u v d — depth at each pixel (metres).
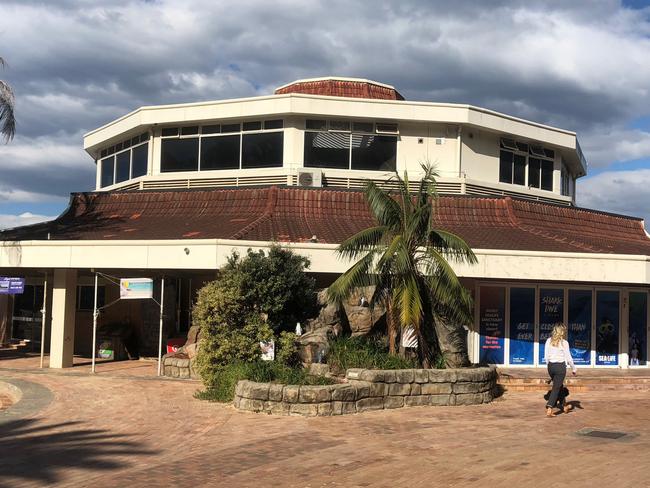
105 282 23.47
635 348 20.72
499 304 19.81
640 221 27.25
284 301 16.12
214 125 26.53
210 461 9.13
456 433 11.05
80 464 9.00
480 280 19.73
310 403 12.47
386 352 15.66
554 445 10.05
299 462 9.04
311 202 22.30
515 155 28.23
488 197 23.47
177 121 26.33
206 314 15.25
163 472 8.58
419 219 14.40
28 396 14.36
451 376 14.15
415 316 14.01
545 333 19.98
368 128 25.81
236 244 17.50
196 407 13.24
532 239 20.88
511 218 22.95
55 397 14.28
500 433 11.08
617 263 18.88
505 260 18.36
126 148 29.12
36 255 18.94
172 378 17.44
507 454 9.35
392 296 14.83
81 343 24.22
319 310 17.41
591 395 16.19
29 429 11.25
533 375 17.91
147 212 23.67
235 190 23.03
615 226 26.22
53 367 20.00
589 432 11.20
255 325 15.34
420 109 25.59
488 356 19.62
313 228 20.52
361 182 25.08
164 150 27.09
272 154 25.62
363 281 14.48
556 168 29.75
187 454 9.59
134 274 21.69
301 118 25.47
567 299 20.25
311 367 15.16
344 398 12.75
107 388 15.59
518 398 15.46
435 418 12.49
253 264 16.03
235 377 14.00
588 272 18.73
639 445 10.03
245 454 9.52
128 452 9.69
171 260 17.72
